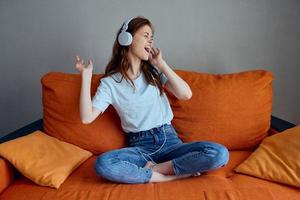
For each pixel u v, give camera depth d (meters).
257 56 1.91
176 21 1.88
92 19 1.91
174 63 1.94
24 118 2.10
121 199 1.10
